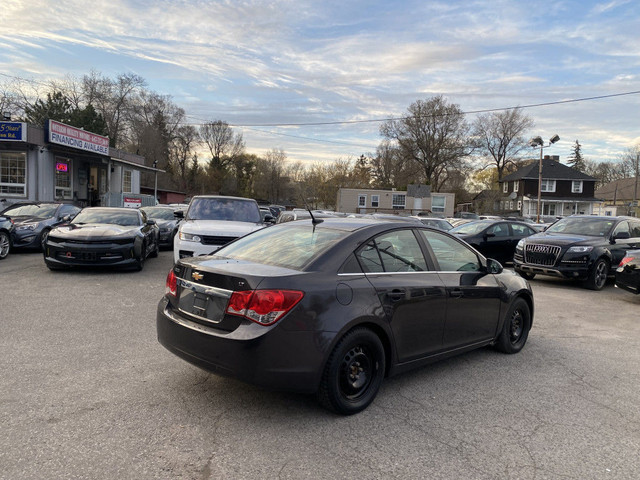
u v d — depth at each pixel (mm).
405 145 58125
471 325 4641
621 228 11242
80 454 2842
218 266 3596
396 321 3826
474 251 4965
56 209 13789
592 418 3676
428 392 4105
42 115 44781
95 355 4637
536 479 2783
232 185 76188
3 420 3230
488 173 73375
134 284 8547
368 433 3287
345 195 52562
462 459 2986
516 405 3881
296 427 3330
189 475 2674
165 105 68812
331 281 3480
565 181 56938
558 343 5836
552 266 10453
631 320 7316
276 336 3178
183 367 4391
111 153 26469
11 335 5180
